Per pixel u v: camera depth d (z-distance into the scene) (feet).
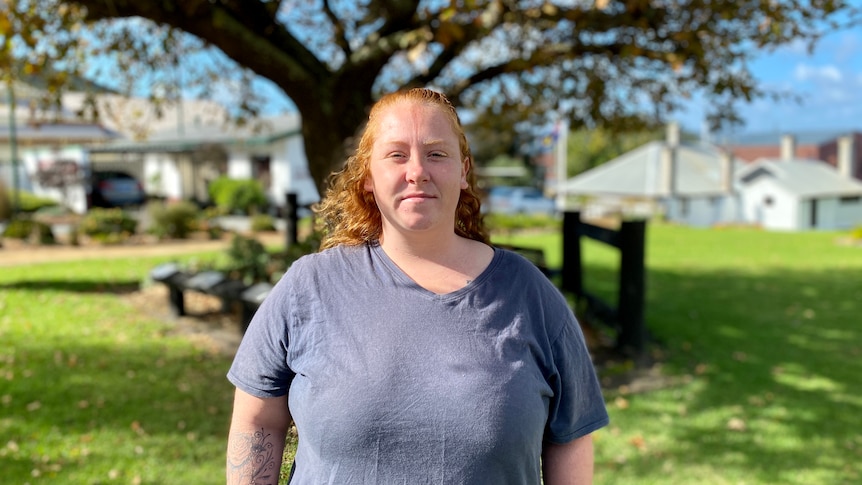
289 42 20.25
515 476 4.56
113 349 20.38
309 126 19.98
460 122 5.18
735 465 13.42
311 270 5.01
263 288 21.15
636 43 19.99
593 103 24.34
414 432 4.40
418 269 4.90
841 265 42.98
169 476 12.39
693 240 60.70
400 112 4.87
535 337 4.81
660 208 125.80
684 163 144.77
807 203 139.54
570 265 25.43
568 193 148.05
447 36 16.03
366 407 4.42
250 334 5.09
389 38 19.33
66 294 28.81
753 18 19.43
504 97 25.94
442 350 4.54
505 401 4.46
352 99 19.88
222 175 91.66
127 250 47.03
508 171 148.15
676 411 16.35
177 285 23.70
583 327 23.41
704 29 18.83
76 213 78.43
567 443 5.14
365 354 4.54
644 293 20.76
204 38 18.29
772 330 24.75
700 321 26.11
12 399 15.93
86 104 25.70
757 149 219.41
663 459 13.66
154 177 96.37
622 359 20.40
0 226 59.62
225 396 16.57
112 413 15.25
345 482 4.49
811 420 15.87
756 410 16.49
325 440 4.51
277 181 83.30
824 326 25.48
